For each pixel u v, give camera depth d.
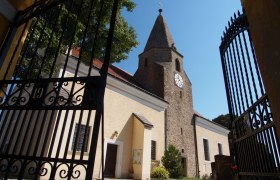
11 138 3.03
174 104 26.05
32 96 3.20
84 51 8.73
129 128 18.94
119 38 10.12
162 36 31.45
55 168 2.63
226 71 5.29
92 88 2.97
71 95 3.00
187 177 23.72
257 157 3.55
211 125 31.95
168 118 24.34
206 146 29.78
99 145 15.88
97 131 2.69
